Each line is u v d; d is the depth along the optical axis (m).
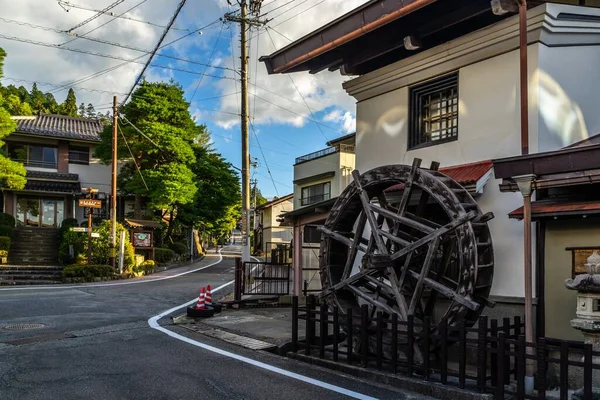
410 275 7.25
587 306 5.24
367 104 9.75
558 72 7.24
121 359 6.71
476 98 7.75
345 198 8.11
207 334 8.70
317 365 6.84
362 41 8.84
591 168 5.12
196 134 27.52
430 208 8.35
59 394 5.11
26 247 22.81
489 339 5.22
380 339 6.28
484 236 6.71
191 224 29.66
